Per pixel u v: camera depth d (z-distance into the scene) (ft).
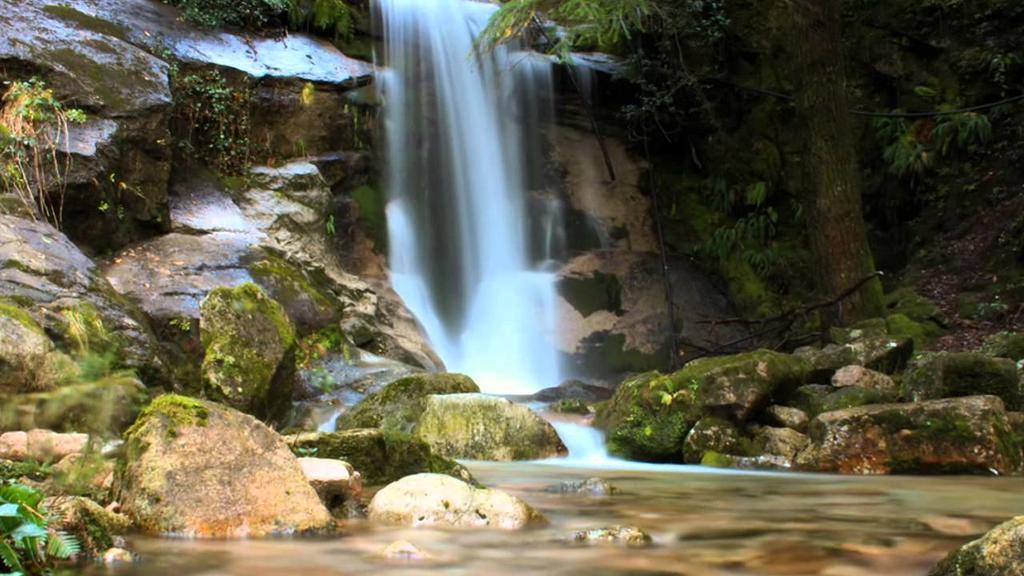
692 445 24.95
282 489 13.51
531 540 13.41
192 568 11.22
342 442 17.65
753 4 50.08
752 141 49.55
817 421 23.99
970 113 43.96
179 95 37.65
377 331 36.47
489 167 48.44
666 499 17.99
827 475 22.11
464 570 11.62
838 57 36.22
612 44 52.85
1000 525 10.59
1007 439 22.50
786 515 16.14
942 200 44.01
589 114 51.57
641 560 12.41
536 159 50.34
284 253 35.06
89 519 11.82
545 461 24.52
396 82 46.19
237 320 24.84
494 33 41.88
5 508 9.75
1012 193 41.68
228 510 13.00
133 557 11.50
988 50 44.37
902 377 27.14
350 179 43.37
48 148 29.14
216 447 13.51
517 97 50.08
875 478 21.54
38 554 10.37
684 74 48.34
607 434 26.71
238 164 39.17
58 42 33.47
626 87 52.03
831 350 28.99
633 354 43.65
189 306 28.71
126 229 31.40
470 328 44.57
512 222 48.29
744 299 46.26
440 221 46.06
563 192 50.16
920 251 43.42
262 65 41.37
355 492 15.12
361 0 46.83
